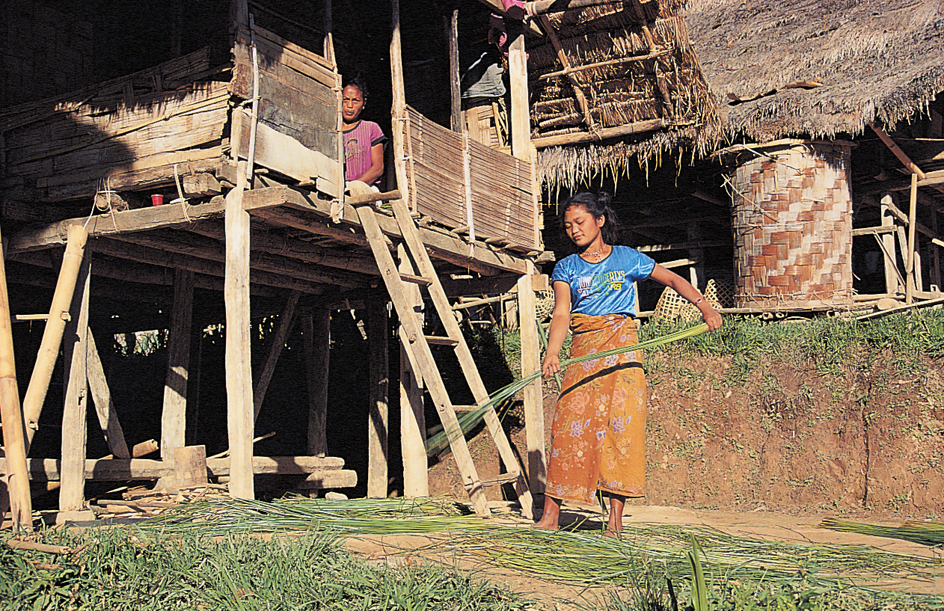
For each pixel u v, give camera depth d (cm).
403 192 625
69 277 566
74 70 701
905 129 984
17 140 613
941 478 621
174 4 667
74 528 384
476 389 600
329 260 718
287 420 1067
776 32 1082
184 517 481
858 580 320
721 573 322
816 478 684
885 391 668
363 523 471
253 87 526
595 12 790
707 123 853
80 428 558
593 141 912
